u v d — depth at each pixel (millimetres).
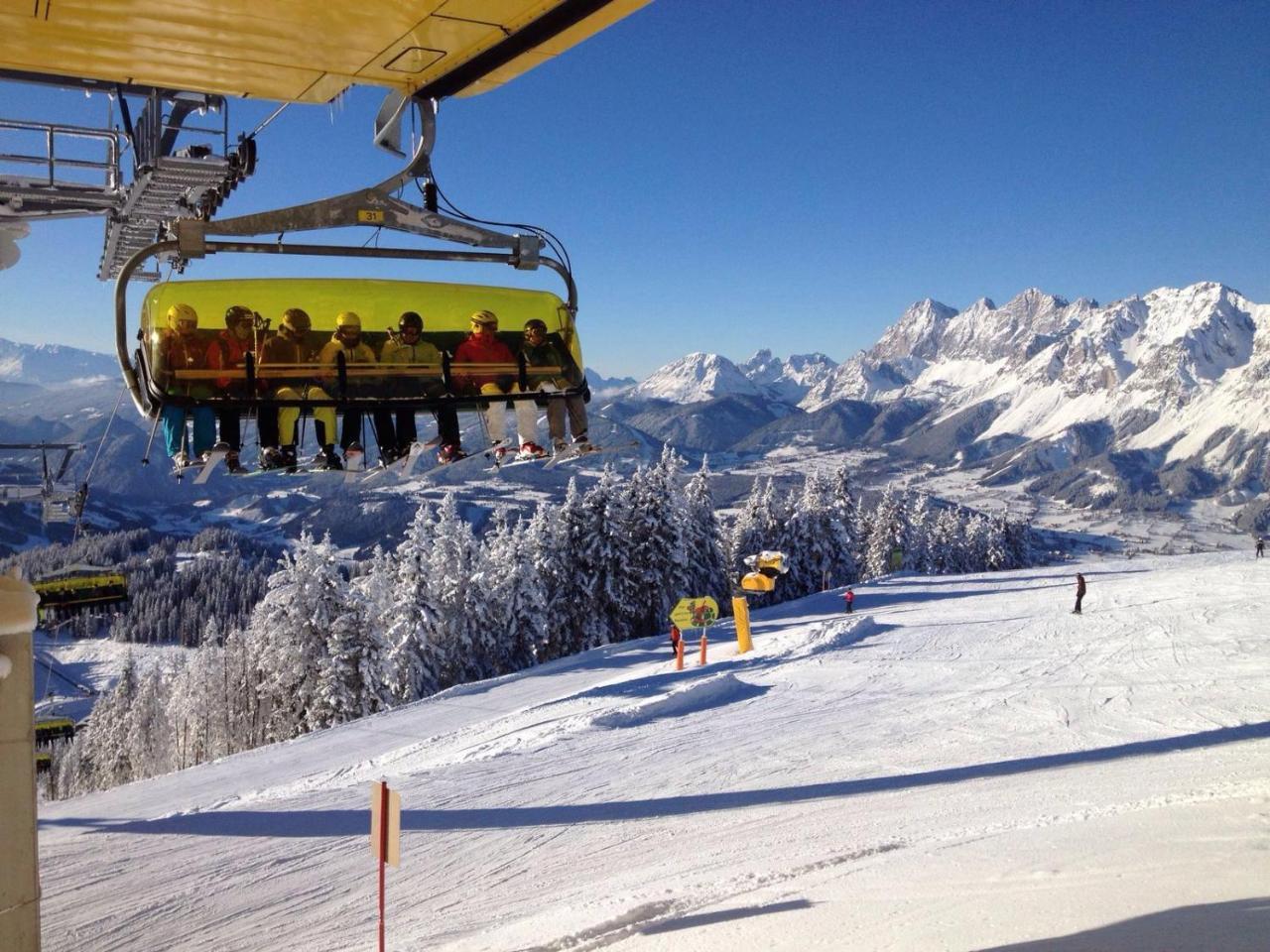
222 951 10734
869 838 11797
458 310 7008
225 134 9219
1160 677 24250
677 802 15680
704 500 64688
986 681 25422
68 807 21078
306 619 41312
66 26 5129
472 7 4891
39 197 9617
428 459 7098
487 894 11805
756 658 32219
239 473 6570
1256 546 66062
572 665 39250
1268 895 6430
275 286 6672
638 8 4984
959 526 100188
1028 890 7547
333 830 15570
